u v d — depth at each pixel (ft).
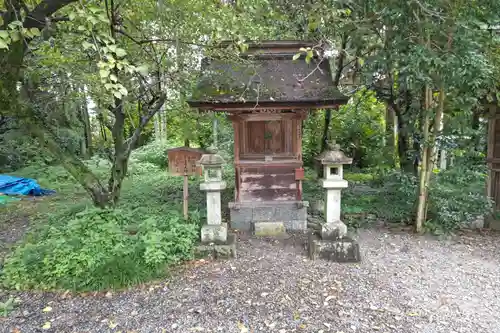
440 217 17.57
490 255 15.12
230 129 36.60
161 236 13.64
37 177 30.96
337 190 15.07
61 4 11.66
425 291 12.06
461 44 13.78
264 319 10.31
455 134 17.12
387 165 25.29
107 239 13.24
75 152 35.58
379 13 14.87
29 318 10.46
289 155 18.71
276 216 18.80
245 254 15.24
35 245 13.51
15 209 22.27
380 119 32.63
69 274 12.12
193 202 21.57
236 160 18.52
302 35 21.90
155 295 11.68
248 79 17.34
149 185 27.09
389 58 15.57
